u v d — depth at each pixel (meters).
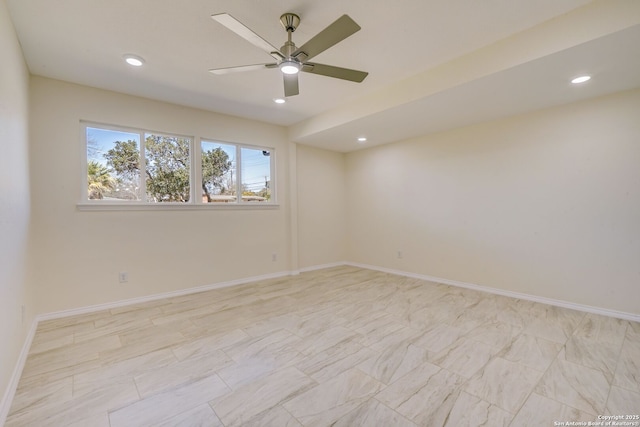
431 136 4.48
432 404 1.71
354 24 1.72
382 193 5.23
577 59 2.22
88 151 3.25
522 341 2.46
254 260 4.54
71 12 2.00
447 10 2.03
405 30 2.25
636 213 2.85
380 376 1.99
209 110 4.03
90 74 2.92
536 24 2.20
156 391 1.84
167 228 3.71
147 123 3.55
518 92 2.87
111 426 1.56
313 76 3.00
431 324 2.83
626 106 2.87
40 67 2.75
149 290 3.58
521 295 3.60
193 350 2.36
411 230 4.80
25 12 1.97
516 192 3.61
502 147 3.72
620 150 2.92
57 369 2.09
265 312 3.19
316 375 2.01
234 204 4.28
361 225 5.63
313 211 5.39
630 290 2.89
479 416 1.60
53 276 3.00
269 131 4.71
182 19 2.10
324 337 2.58
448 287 4.15
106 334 2.64
